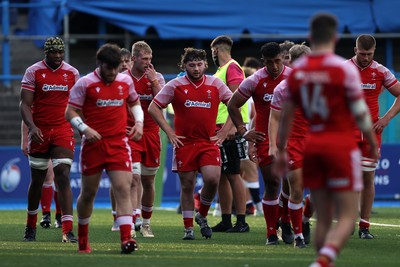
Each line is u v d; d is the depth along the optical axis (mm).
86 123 29203
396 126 70250
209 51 85188
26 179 68438
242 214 41188
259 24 79938
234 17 80062
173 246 33531
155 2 79562
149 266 26609
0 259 28328
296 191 32469
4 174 68125
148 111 36438
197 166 36406
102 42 81750
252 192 52719
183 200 36719
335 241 21531
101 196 69250
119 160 29172
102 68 28797
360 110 22031
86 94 28969
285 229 35062
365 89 38375
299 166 32188
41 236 38656
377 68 38375
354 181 22109
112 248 32562
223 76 41250
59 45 36000
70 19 84438
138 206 40469
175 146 36188
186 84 36062
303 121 32094
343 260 28781
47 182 43812
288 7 80500
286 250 32000
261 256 29797
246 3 80312
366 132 22375
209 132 36250
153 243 34906
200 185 66938
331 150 22031
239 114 35219
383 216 52906
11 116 77625
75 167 67562
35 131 35781
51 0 82562
